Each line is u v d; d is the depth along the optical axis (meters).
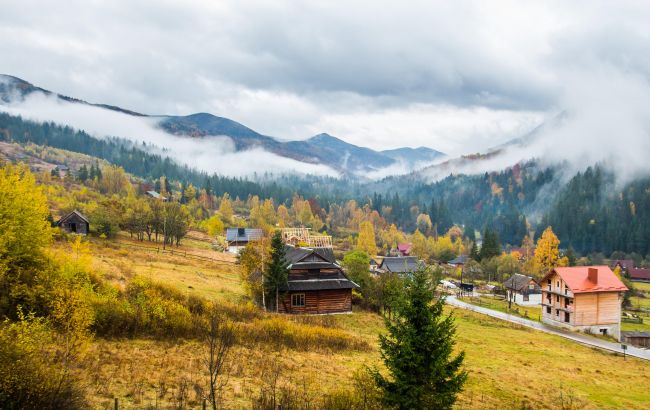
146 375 27.84
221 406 24.81
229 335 31.06
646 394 45.31
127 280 53.09
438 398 24.25
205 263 96.12
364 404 25.34
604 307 82.62
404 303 26.02
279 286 65.56
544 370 50.12
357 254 99.00
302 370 35.09
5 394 18.70
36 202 38.06
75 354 26.53
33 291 33.38
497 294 125.31
